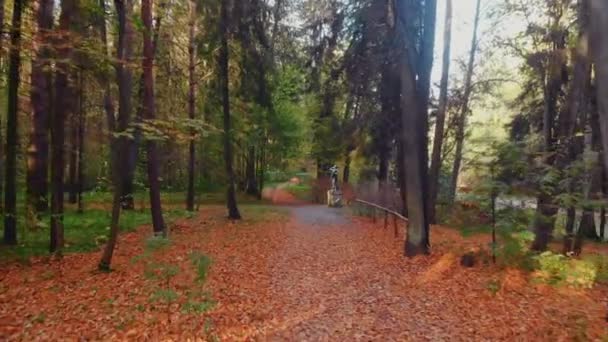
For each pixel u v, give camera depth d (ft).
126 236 43.98
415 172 35.76
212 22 52.39
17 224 41.27
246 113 69.82
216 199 88.38
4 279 27.71
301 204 93.35
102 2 39.55
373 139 52.21
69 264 32.04
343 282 28.48
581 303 22.79
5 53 29.37
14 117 33.99
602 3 10.11
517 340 18.43
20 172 61.93
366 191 67.15
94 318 21.12
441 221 55.16
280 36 62.23
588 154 29.68
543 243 33.81
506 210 29.58
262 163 99.35
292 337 19.40
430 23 36.22
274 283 28.17
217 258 34.81
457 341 18.63
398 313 22.38
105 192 68.49
